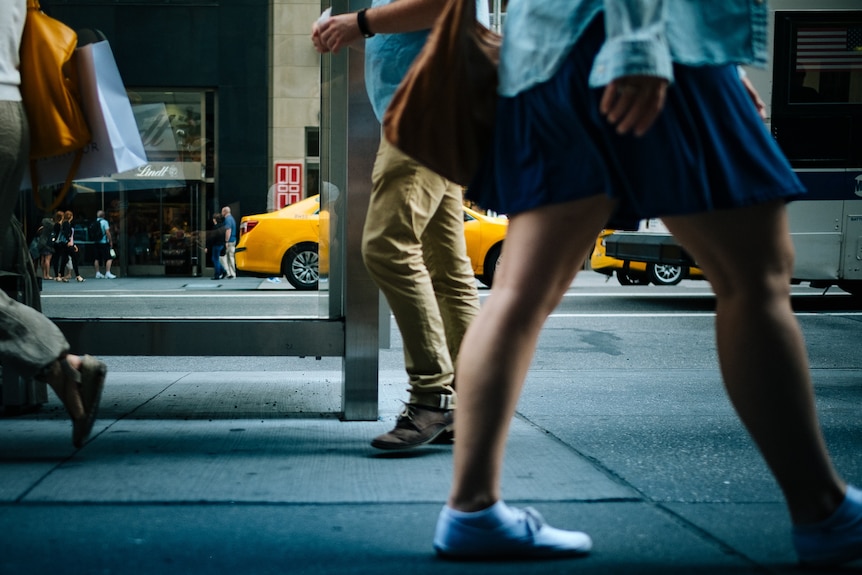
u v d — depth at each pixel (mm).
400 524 2217
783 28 9727
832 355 6684
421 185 2957
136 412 3771
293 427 3486
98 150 3064
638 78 1561
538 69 1754
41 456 2922
